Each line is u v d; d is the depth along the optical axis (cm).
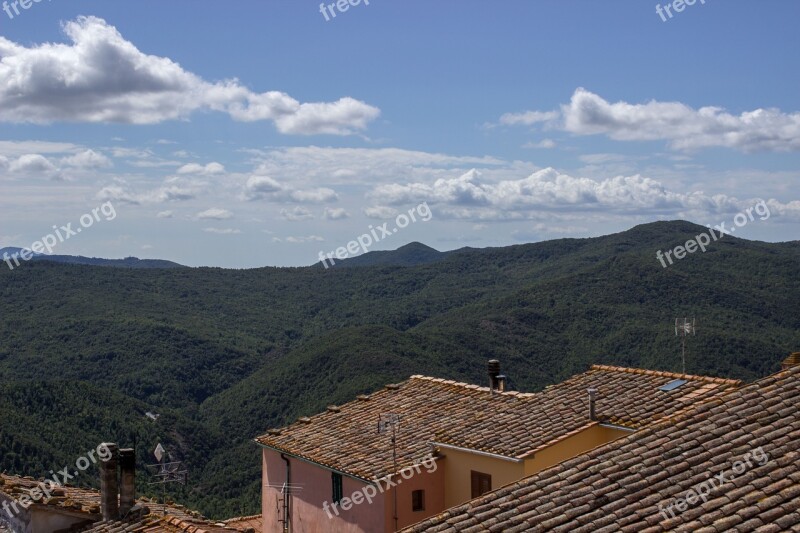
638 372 2177
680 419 1341
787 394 1326
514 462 1858
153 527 1838
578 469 1289
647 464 1248
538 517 1193
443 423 2236
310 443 2377
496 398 2345
